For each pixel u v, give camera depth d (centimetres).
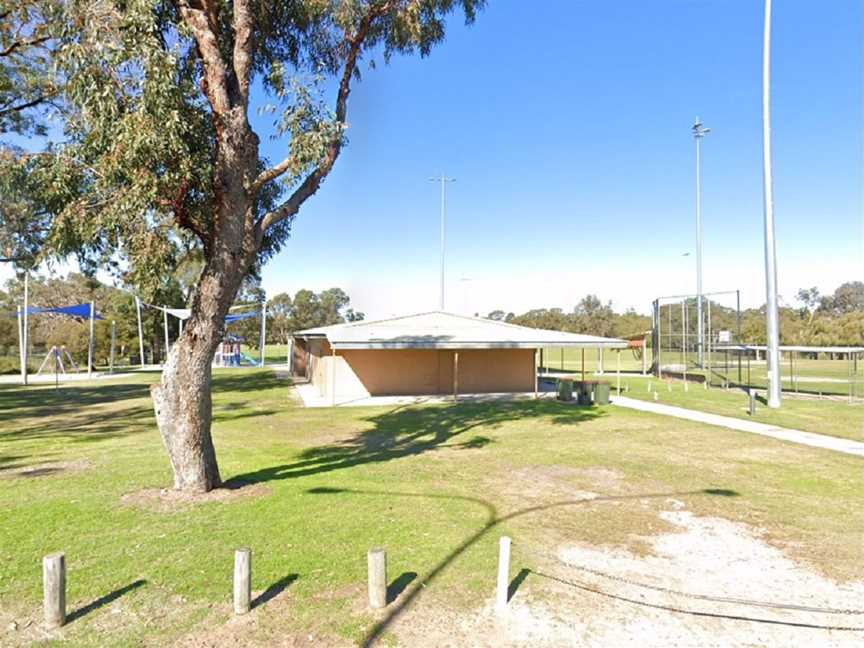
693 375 2936
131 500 747
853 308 7694
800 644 416
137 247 689
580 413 1681
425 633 425
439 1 912
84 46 612
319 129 749
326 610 457
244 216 750
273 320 8406
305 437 1286
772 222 1805
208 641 413
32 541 604
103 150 649
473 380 2323
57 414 1692
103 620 443
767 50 1817
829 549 605
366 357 2234
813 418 1562
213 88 727
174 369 771
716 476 916
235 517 680
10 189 966
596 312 8125
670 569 552
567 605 471
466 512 716
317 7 820
